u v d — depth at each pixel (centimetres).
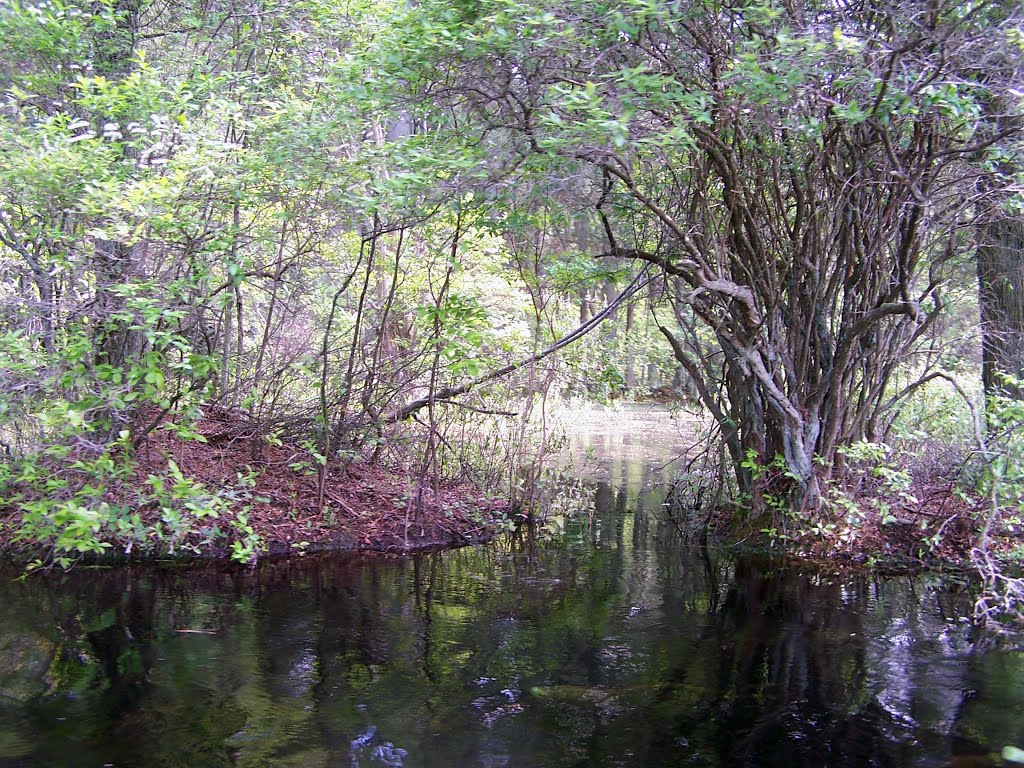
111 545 690
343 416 846
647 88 490
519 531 864
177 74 842
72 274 604
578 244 941
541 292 888
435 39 518
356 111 672
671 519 921
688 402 998
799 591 645
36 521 577
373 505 836
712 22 566
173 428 634
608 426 1753
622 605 614
